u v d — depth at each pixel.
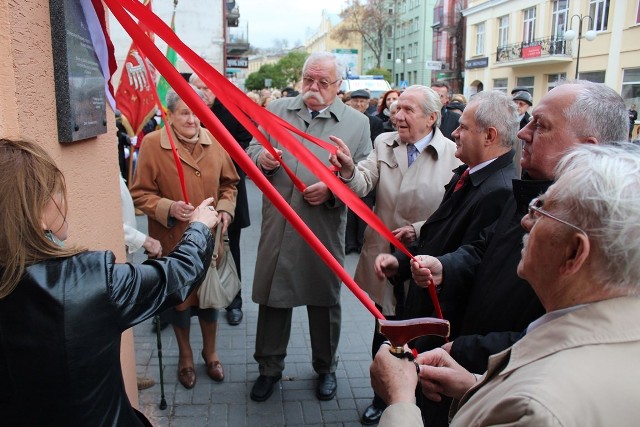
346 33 51.06
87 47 1.92
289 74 53.66
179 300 1.34
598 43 19.89
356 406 3.11
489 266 1.79
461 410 1.11
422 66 47.28
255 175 1.29
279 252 2.96
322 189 2.80
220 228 3.10
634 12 18.16
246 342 3.85
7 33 1.39
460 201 2.29
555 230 1.02
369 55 62.50
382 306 2.98
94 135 2.01
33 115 1.53
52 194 1.14
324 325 3.14
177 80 1.24
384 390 1.30
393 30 51.62
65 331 1.09
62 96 1.71
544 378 0.89
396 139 3.01
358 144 3.03
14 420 1.13
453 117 6.58
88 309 1.12
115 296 1.17
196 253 1.43
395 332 1.30
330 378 3.21
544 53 22.20
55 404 1.11
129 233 2.74
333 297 3.03
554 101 1.63
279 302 2.98
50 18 1.67
